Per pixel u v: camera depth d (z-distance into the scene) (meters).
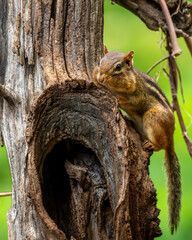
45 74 8.68
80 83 8.04
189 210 12.33
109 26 16.84
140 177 7.89
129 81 9.67
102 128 8.08
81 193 8.19
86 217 8.17
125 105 10.09
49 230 7.58
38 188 7.68
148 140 9.48
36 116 7.98
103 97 8.02
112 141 7.83
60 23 9.17
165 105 10.20
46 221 7.59
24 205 8.20
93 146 8.27
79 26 9.38
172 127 10.13
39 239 7.81
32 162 7.79
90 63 9.45
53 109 8.15
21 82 8.91
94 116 8.16
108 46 16.36
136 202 7.82
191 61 15.87
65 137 8.43
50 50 9.03
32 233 7.88
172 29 9.89
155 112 9.95
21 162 8.58
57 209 8.59
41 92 8.02
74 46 9.32
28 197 8.02
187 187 12.95
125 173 7.51
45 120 8.12
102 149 8.07
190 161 13.46
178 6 10.73
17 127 8.77
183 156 13.55
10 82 9.01
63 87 8.07
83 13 9.41
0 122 9.24
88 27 9.48
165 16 10.09
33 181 7.68
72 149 8.76
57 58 9.01
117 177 7.68
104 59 9.56
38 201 7.63
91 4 9.52
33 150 7.86
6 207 12.03
